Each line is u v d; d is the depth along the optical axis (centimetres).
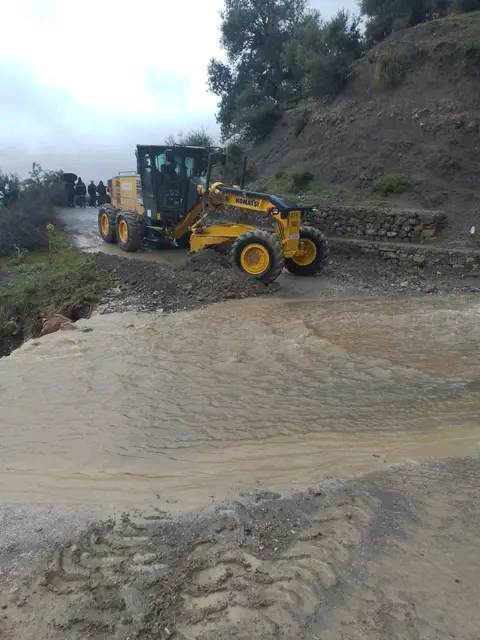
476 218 1394
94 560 317
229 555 316
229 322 874
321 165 1933
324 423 519
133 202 1596
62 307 1080
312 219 1544
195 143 2764
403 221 1386
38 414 569
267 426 519
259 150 2523
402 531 330
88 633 263
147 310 976
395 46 1991
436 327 811
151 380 648
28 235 1977
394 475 399
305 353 714
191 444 489
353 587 287
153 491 405
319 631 260
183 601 282
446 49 1848
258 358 705
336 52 2197
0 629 266
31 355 759
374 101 1981
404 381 610
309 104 2380
